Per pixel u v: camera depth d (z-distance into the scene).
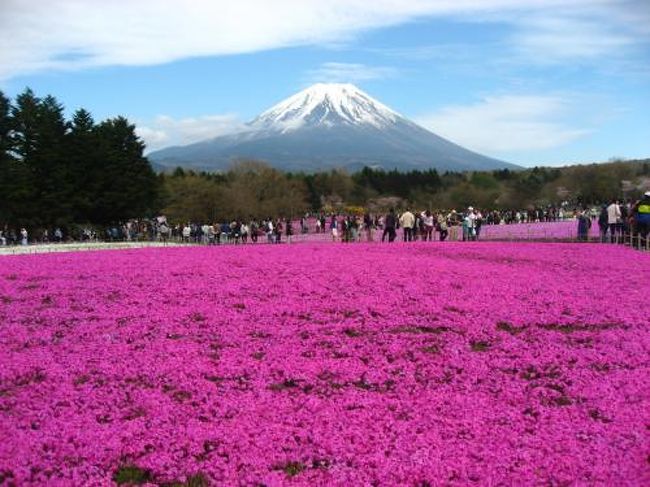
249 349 15.21
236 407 11.63
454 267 26.27
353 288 21.41
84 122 89.62
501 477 8.94
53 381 12.99
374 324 17.34
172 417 11.22
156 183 99.56
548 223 70.19
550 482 8.88
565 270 26.89
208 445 10.19
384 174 171.88
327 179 155.12
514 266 28.22
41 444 9.96
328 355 14.89
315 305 19.14
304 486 8.81
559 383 13.03
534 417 11.29
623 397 12.16
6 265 26.98
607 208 41.09
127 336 16.17
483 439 10.23
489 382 13.13
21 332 16.55
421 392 12.53
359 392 12.54
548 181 148.62
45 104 89.19
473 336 16.39
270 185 111.31
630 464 9.32
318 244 39.03
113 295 20.81
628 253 32.53
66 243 67.38
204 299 19.95
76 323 17.47
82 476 9.12
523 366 14.15
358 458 9.55
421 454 9.60
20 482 8.91
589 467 9.20
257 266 25.78
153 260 28.38
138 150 97.69
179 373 13.39
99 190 88.12
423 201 141.88
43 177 83.56
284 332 16.48
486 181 152.25
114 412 11.45
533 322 17.73
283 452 9.84
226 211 98.31
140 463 9.52
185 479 9.20
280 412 11.43
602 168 138.62
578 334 16.69
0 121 83.50
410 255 30.86
